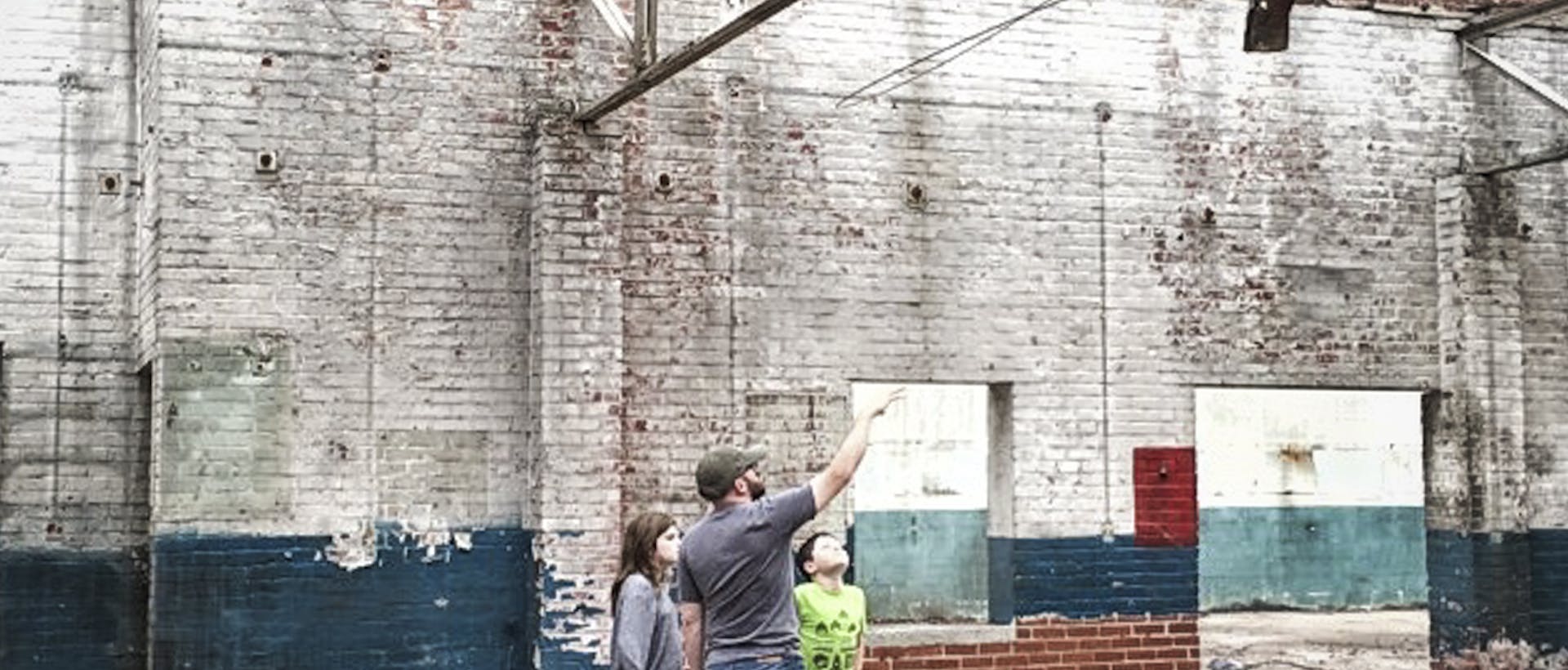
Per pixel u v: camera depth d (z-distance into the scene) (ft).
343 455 31.27
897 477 57.62
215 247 30.71
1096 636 35.09
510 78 32.60
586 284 32.01
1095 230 35.63
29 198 33.58
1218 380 36.24
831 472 20.72
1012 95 35.32
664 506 32.65
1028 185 35.27
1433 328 38.04
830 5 34.40
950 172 34.83
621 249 32.58
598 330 32.01
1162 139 36.22
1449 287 37.86
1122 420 35.55
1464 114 38.32
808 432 33.63
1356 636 56.70
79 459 33.53
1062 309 35.29
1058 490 35.04
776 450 33.42
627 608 20.65
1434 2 38.22
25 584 33.04
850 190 34.24
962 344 34.65
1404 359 37.73
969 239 34.83
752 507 20.86
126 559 33.68
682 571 21.16
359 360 31.45
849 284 34.09
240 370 30.73
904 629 34.22
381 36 31.91
